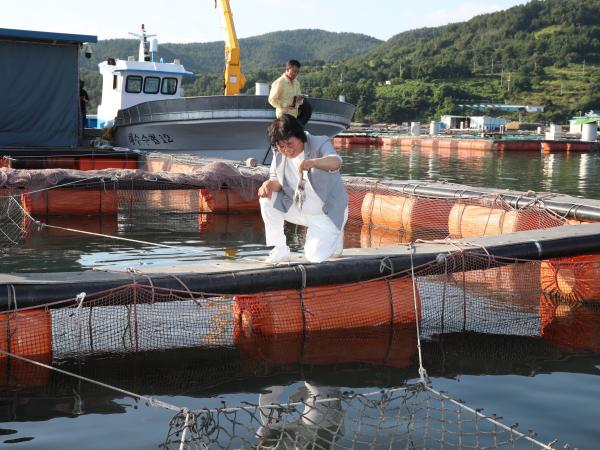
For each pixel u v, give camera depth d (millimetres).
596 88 158000
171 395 4879
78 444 4039
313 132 20906
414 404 4621
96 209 13305
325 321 6316
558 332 6457
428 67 171375
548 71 181875
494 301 7250
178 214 13680
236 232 11758
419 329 6461
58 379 5137
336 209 5723
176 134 21016
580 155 40594
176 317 6191
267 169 14781
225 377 5242
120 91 24047
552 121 130250
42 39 19859
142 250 10000
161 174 13688
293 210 5863
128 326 5898
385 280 6617
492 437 4082
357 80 182000
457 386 5035
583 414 4500
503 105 139750
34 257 9398
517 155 40219
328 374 5312
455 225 11508
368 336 6227
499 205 11008
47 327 5633
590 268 7551
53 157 18766
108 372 5312
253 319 6168
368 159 35531
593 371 5402
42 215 13000
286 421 4316
